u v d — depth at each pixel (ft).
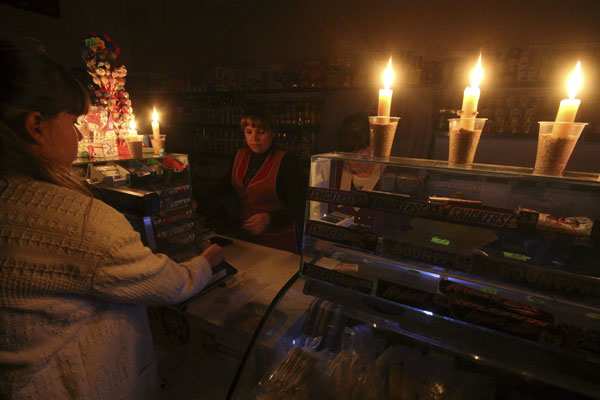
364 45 10.11
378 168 2.52
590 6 7.19
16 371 1.83
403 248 2.43
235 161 7.21
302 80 10.14
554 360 1.98
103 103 3.89
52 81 1.79
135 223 3.72
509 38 8.16
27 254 1.75
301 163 10.55
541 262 2.07
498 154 7.77
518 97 7.39
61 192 1.90
